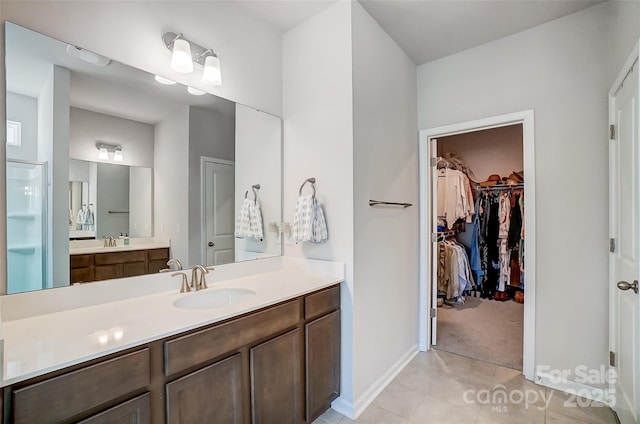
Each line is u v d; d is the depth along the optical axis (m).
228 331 1.26
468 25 2.15
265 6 1.94
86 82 1.37
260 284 1.74
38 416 0.81
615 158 1.78
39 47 1.22
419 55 2.55
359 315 1.90
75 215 1.34
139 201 1.56
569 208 2.04
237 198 1.99
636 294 1.45
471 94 2.45
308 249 2.07
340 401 1.86
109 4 1.41
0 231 1.12
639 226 1.38
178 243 1.71
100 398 0.92
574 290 2.02
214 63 1.70
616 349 1.77
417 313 2.71
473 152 4.35
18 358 0.86
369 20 2.03
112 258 1.45
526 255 2.19
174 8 1.64
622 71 1.60
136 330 1.07
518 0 1.89
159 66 1.59
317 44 2.03
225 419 1.25
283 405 1.50
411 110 2.61
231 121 1.95
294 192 2.16
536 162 2.16
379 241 2.12
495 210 4.09
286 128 2.22
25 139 1.19
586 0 1.90
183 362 1.12
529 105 2.20
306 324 1.63
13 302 1.15
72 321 1.15
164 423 1.07
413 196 2.65
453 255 3.82
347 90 1.87
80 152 1.36
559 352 2.07
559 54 2.08
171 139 1.67
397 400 1.96
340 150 1.90
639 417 1.41
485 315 3.48
